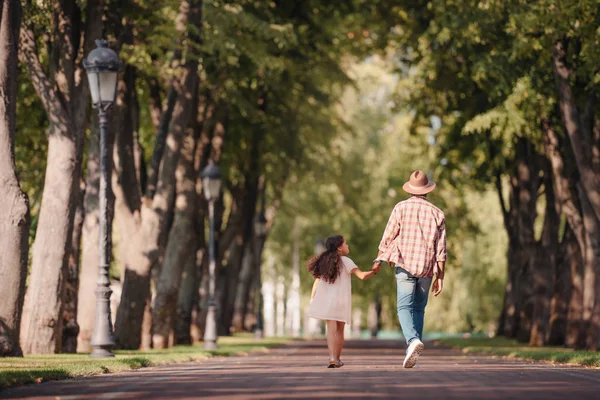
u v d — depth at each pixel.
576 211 33.69
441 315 83.75
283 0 40.88
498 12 29.66
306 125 51.97
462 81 38.62
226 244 51.25
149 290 33.06
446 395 11.16
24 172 37.44
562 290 38.75
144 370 17.84
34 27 26.59
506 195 66.94
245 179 50.59
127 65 33.00
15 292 21.73
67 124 24.95
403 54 42.03
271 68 34.81
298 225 84.06
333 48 44.38
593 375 15.23
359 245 83.44
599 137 29.84
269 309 96.19
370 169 82.19
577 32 26.66
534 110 32.12
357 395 11.10
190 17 31.78
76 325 28.78
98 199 31.03
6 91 21.66
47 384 13.43
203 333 50.66
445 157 46.16
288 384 12.91
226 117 43.19
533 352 25.41
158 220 32.53
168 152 32.41
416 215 16.80
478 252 76.62
